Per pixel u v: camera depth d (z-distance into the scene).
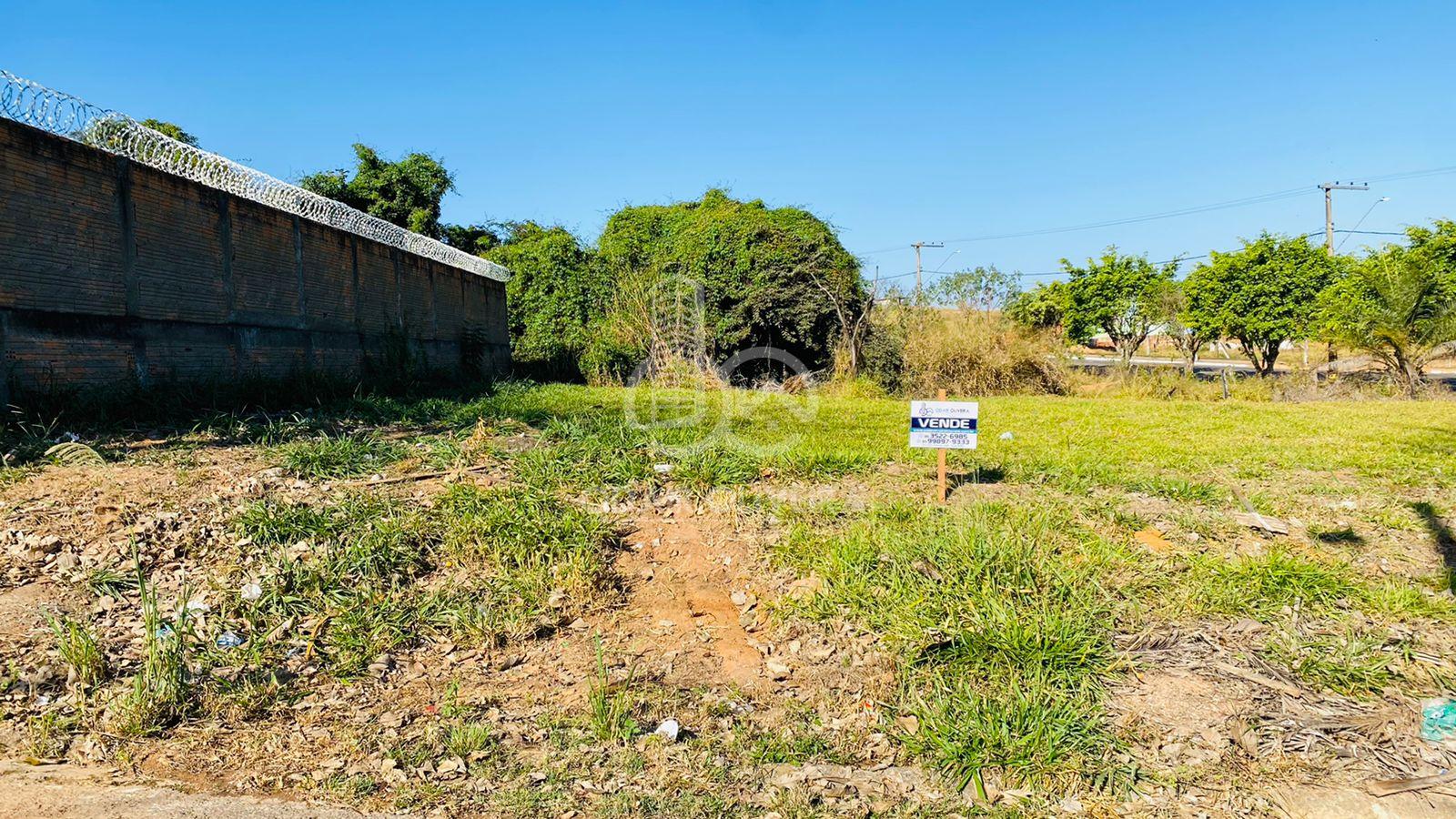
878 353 23.66
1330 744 3.74
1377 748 3.74
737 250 22.77
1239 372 33.25
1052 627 4.49
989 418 14.90
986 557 5.34
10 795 3.18
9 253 7.73
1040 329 25.44
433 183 28.09
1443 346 23.30
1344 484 8.55
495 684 4.34
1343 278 26.58
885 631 4.78
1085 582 5.24
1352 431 12.77
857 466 8.59
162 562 5.24
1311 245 28.88
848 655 4.63
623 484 7.53
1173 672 4.35
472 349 18.77
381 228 14.68
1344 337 24.17
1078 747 3.69
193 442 7.81
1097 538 6.07
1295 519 7.11
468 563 5.57
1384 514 7.21
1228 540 6.45
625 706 4.02
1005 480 8.18
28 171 7.94
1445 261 23.14
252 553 5.38
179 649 4.14
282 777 3.47
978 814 3.37
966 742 3.72
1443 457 10.09
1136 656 4.50
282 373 11.84
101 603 4.73
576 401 13.94
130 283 9.16
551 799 3.37
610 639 4.86
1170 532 6.52
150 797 3.24
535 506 6.33
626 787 3.48
